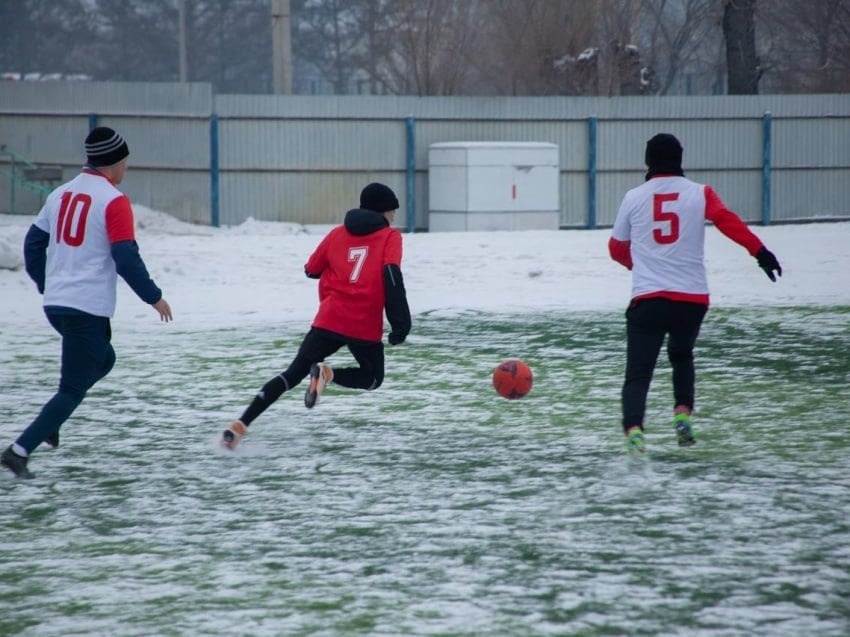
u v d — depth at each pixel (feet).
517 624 59.16
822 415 113.91
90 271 91.15
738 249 298.35
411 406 120.37
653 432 106.63
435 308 203.62
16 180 408.26
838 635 57.36
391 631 58.34
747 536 74.18
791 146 431.43
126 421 113.60
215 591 64.85
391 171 395.75
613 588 64.59
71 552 72.49
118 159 92.68
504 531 75.82
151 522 79.05
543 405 120.37
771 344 159.84
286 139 387.96
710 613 60.49
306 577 67.15
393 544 73.31
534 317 191.21
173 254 273.95
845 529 75.56
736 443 101.86
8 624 59.98
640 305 95.30
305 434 107.34
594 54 504.84
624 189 416.46
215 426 111.04
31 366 146.00
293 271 251.80
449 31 539.70
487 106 401.49
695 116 420.36
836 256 279.28
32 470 94.12
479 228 383.45
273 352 155.94
